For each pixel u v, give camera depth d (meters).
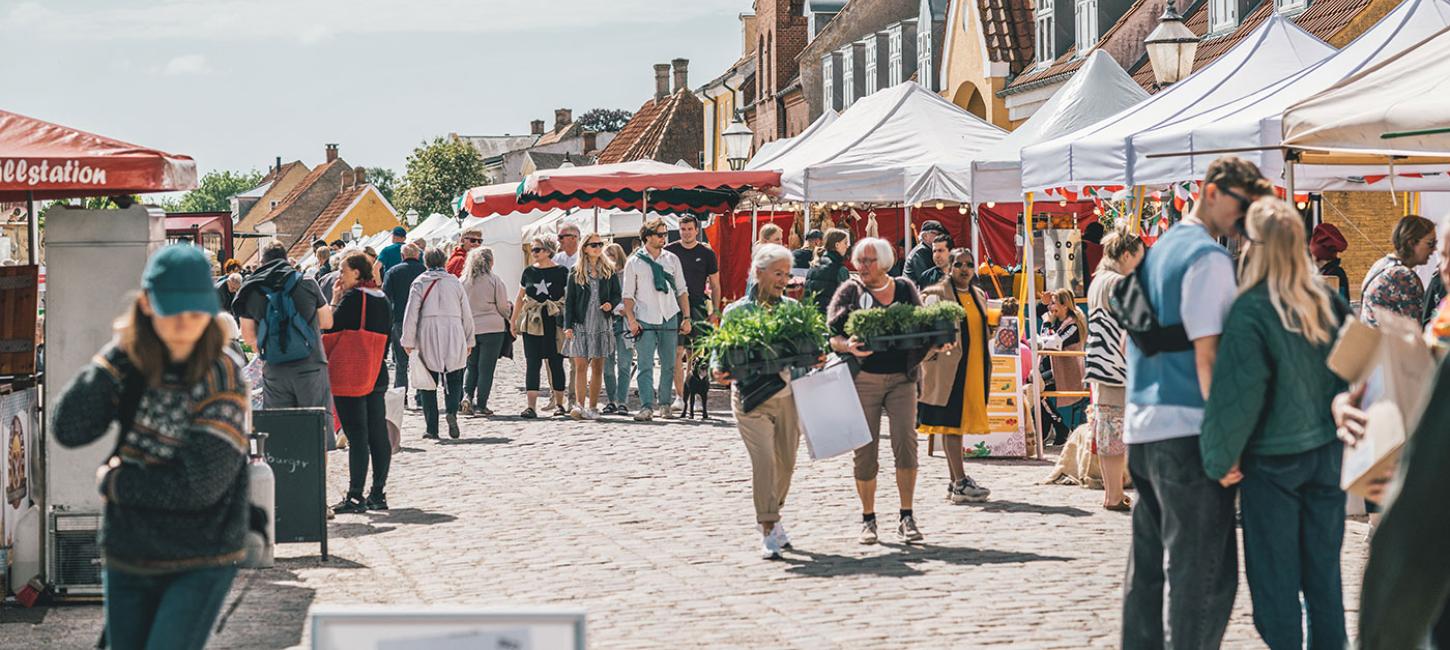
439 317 16.67
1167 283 6.02
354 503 12.12
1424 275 15.34
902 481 10.28
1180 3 32.97
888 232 28.50
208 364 5.22
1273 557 6.03
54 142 8.87
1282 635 6.07
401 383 20.84
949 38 42.59
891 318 10.04
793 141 25.83
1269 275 5.86
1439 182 14.77
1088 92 18.42
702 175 21.47
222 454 5.22
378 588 9.15
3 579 8.89
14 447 9.00
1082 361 15.12
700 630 7.94
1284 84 13.05
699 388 18.75
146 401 5.18
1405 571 3.44
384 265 24.45
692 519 11.48
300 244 115.44
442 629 4.51
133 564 5.19
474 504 12.39
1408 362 4.75
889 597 8.65
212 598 5.25
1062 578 9.05
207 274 5.23
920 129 20.56
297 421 10.04
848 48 53.25
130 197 9.09
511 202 24.23
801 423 9.85
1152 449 6.11
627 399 20.45
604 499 12.52
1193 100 14.16
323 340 11.95
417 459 15.28
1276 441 5.92
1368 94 9.95
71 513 8.84
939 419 11.87
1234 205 6.11
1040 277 21.44
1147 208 18.08
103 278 8.84
